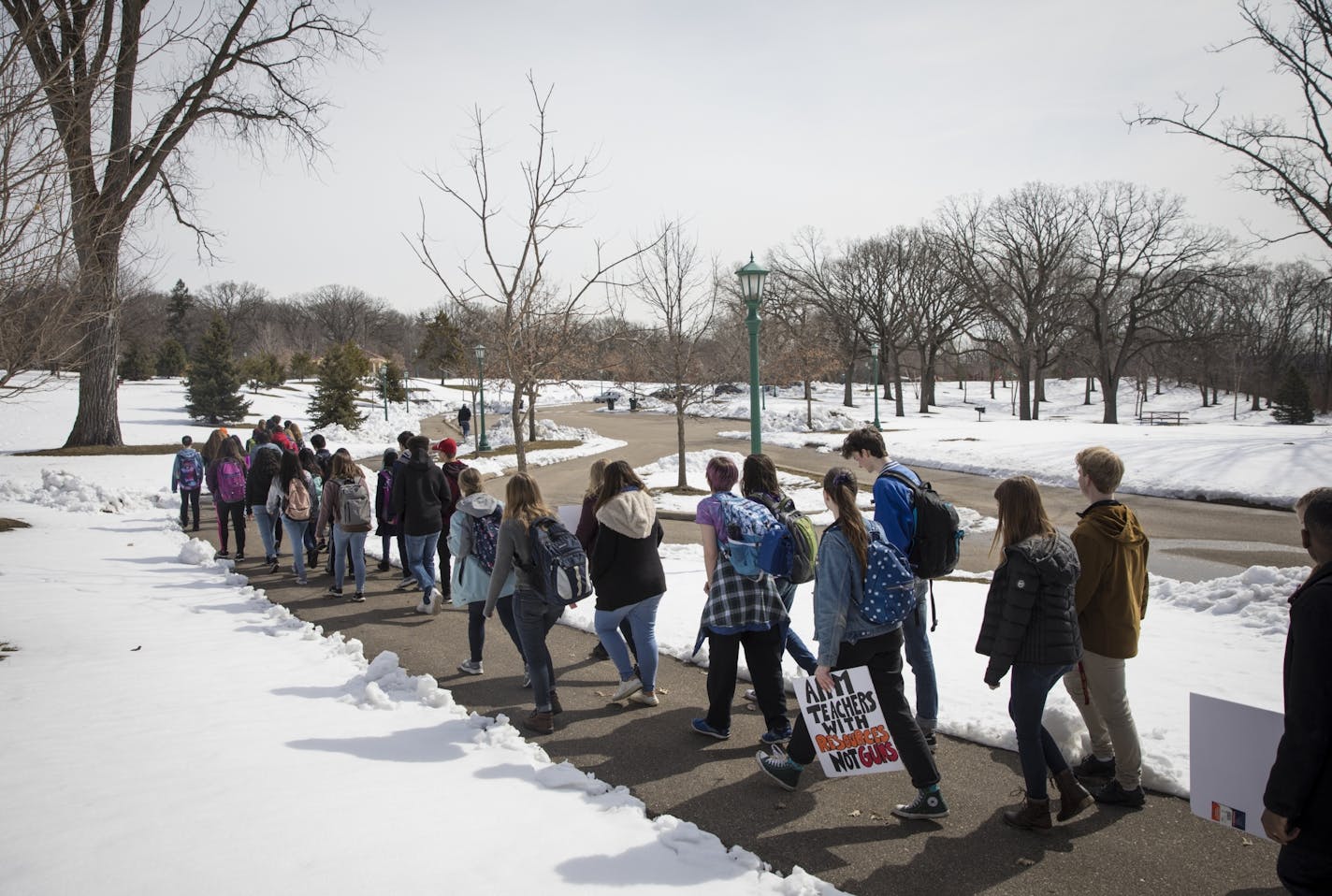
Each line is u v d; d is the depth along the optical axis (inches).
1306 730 101.6
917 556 194.9
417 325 5167.3
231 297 5388.8
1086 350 2551.7
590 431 1609.3
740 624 198.1
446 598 366.6
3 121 267.1
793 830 165.6
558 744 210.4
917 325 2370.8
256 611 346.3
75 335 403.5
